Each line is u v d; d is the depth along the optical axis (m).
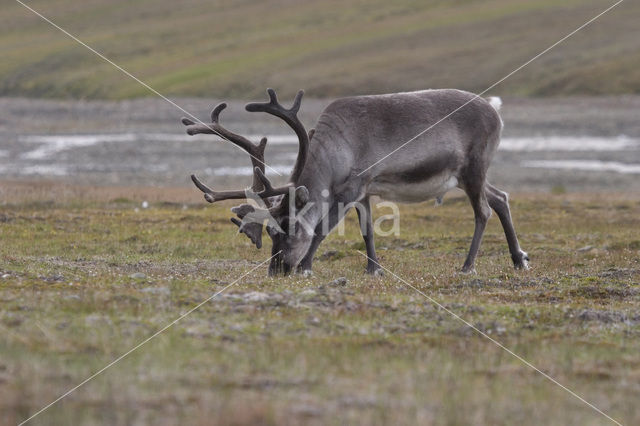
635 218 101.56
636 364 39.66
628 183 151.00
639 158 176.88
